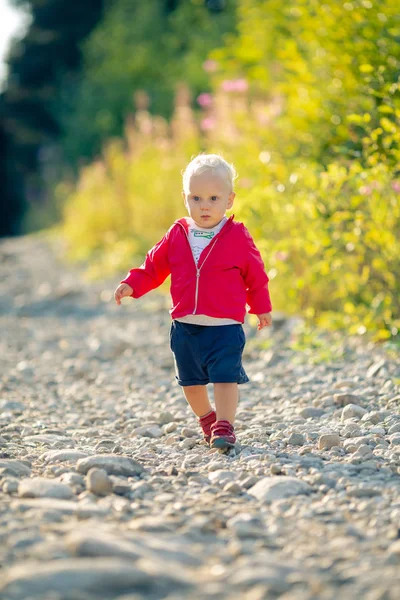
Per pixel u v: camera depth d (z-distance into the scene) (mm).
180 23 34062
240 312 5004
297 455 4754
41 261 21922
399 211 7605
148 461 4789
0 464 4430
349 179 7723
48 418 6504
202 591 2734
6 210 51219
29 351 10117
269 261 8820
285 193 8891
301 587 2805
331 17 8555
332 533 3404
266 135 10492
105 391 7641
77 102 38531
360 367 7207
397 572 2918
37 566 2830
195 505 3830
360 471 4375
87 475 4188
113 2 45094
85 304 13758
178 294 5023
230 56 13609
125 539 3166
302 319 9367
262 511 3752
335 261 8000
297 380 7156
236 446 5043
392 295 7941
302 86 9578
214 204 5008
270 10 11117
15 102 50531
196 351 5016
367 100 8359
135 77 33781
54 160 38656
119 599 2645
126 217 19797
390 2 8164
